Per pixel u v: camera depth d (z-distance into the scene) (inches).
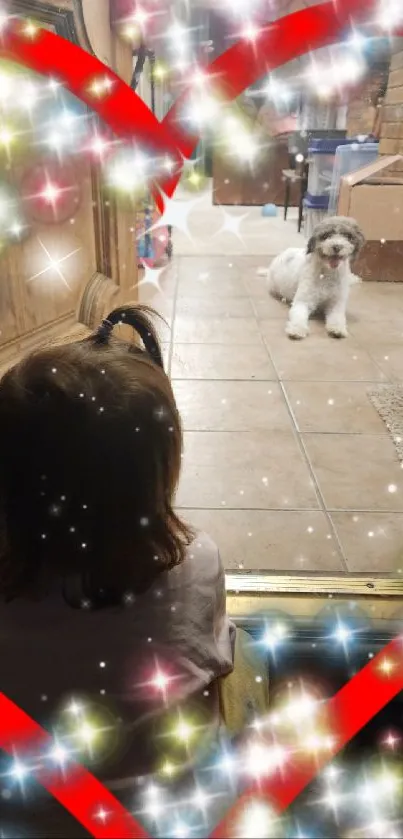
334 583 55.8
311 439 84.4
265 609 52.6
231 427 87.1
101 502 24.2
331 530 65.6
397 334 125.5
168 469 25.4
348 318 135.3
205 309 139.5
